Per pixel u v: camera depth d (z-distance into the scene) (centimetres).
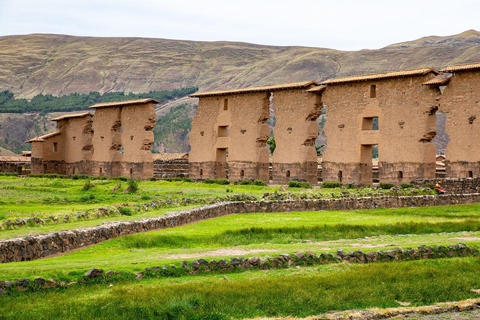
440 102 6456
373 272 2383
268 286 2145
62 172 10538
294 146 7631
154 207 4266
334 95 7350
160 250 2775
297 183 6944
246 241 3206
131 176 9075
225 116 8331
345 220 3984
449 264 2575
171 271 2291
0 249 2347
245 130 8044
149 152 8956
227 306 1966
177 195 5712
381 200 4922
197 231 3406
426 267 2491
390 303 2111
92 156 9900
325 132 7438
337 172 7281
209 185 7350
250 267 2430
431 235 3378
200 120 8675
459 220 3938
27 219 3228
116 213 3825
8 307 1858
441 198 5141
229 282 2189
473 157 6181
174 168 9750
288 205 4631
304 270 2433
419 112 6556
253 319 1903
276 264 2467
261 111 7894
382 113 6869
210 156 8506
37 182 8169
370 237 3350
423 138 6512
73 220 3469
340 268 2475
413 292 2203
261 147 7906
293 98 7675
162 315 1884
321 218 4112
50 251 2606
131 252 2708
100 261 2386
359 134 7075
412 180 6512
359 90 7100
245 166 8019
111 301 1945
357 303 2092
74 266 2234
